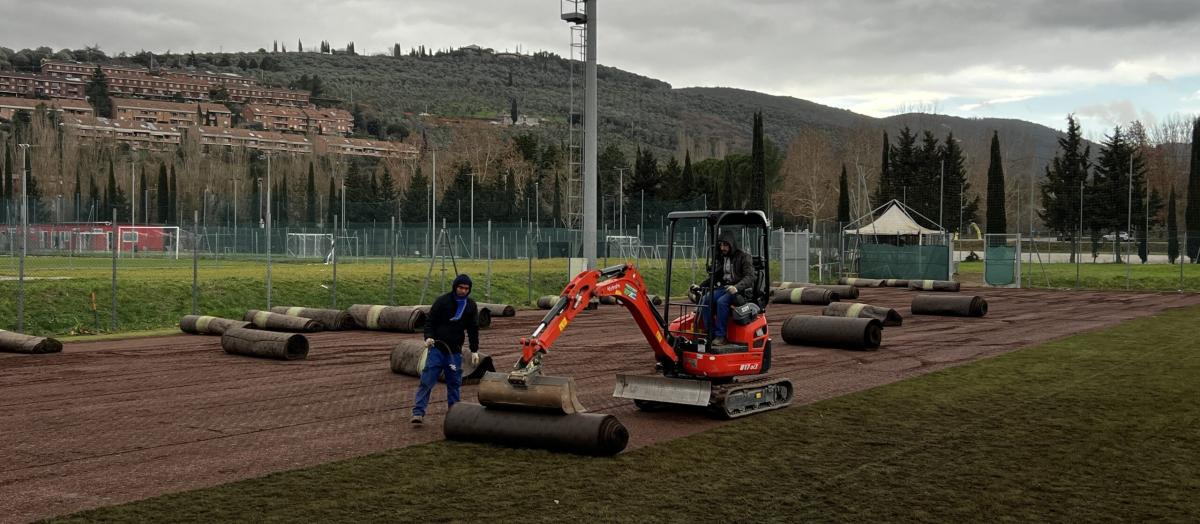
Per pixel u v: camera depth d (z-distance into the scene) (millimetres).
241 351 19406
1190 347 21156
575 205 68188
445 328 12523
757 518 8141
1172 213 83375
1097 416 12797
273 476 9523
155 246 73625
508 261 54688
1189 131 130875
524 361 10844
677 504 8547
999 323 28016
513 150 110000
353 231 66625
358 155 190125
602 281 12055
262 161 158625
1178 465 10031
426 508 8406
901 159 97875
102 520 8039
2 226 62688
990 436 11500
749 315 13523
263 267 45750
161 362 18547
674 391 12633
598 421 10352
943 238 59438
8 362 18484
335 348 20906
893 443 11117
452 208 89375
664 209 79188
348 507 8422
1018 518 8148
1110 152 83438
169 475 9633
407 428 12070
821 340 21469
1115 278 53125
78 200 95688
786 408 13539
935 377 16625
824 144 124062
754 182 83188
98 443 11180
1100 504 8570
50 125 131750
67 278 30453
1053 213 87688
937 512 8320
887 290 46812
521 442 10766
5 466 10023
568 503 8570
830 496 8820
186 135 147750
